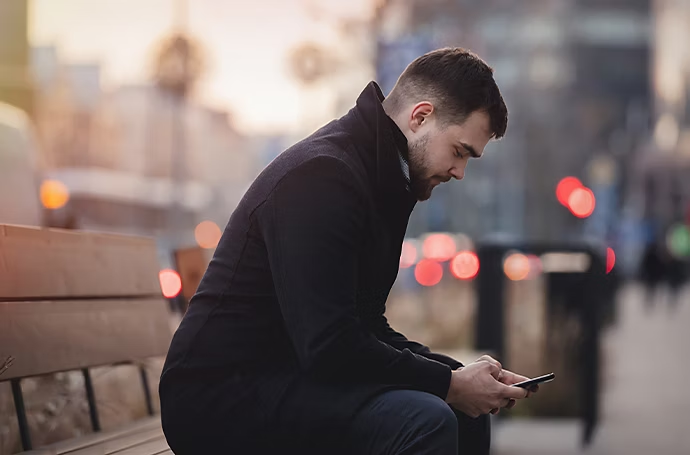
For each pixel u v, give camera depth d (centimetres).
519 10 7619
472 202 4231
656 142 10212
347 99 2228
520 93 7425
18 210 667
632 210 9888
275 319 297
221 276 299
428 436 280
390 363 292
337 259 287
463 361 525
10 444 369
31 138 715
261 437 293
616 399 1077
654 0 10500
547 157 6359
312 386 292
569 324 824
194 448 300
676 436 825
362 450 288
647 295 3994
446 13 2447
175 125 1964
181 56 1947
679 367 1444
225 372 296
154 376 496
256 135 2170
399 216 309
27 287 362
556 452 735
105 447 343
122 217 1773
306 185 290
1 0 1769
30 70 1759
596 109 10569
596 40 10556
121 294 429
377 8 2173
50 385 403
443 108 308
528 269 831
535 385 323
